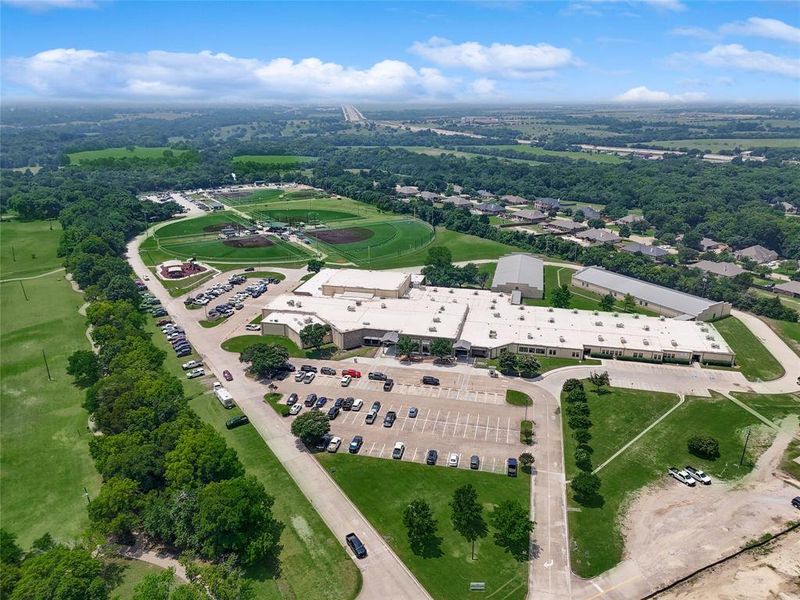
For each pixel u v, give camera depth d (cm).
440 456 13762
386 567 10444
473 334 19875
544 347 19138
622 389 17062
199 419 14000
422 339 19212
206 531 10225
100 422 13700
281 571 10288
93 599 9094
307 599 9712
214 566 9700
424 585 10056
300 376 17412
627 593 9988
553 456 13812
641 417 15550
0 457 13550
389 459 13612
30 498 12156
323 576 10194
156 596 8788
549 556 10750
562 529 11438
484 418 15450
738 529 11512
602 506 12119
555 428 15000
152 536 10844
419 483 12762
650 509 12062
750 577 10381
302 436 13812
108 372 16788
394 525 11494
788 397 16725
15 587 9106
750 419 15488
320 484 12688
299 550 10775
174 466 11669
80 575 9219
